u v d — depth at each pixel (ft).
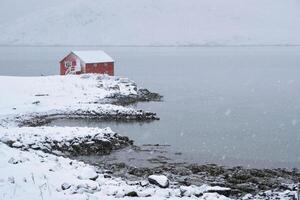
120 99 185.57
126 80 218.59
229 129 128.36
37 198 45.42
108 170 71.56
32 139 89.04
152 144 105.70
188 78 330.54
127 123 139.03
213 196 50.21
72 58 244.42
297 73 382.83
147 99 196.54
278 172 76.33
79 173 57.11
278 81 304.91
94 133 98.89
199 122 140.97
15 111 146.51
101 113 149.18
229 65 513.86
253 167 82.48
